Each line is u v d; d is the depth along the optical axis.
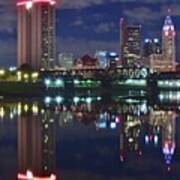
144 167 65.25
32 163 68.62
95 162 69.81
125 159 72.38
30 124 127.12
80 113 167.50
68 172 61.94
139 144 88.75
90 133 106.94
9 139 95.94
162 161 70.31
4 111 178.12
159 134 104.81
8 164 67.81
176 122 133.25
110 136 101.44
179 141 92.88
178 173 60.75
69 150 81.69
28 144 88.81
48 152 79.44
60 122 133.62
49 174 60.62
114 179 57.06
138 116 155.75
